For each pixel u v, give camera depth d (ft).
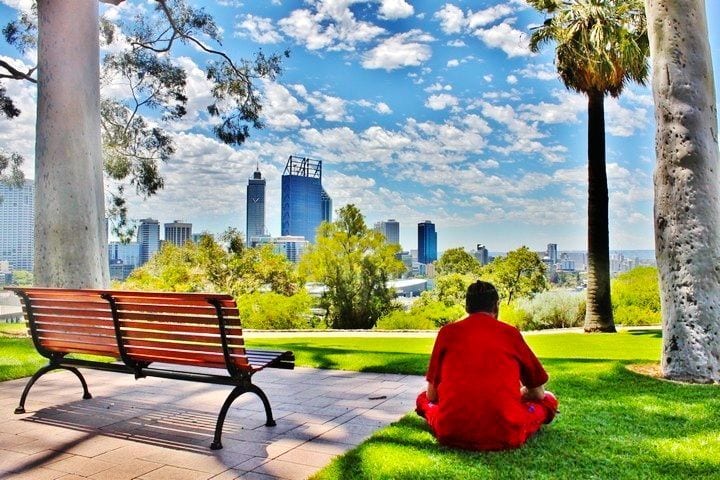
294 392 21.94
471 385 13.65
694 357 23.12
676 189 24.16
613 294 76.23
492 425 13.56
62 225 35.35
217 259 116.06
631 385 21.94
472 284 14.47
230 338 15.46
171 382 23.79
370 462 13.05
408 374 25.77
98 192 37.58
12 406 19.45
